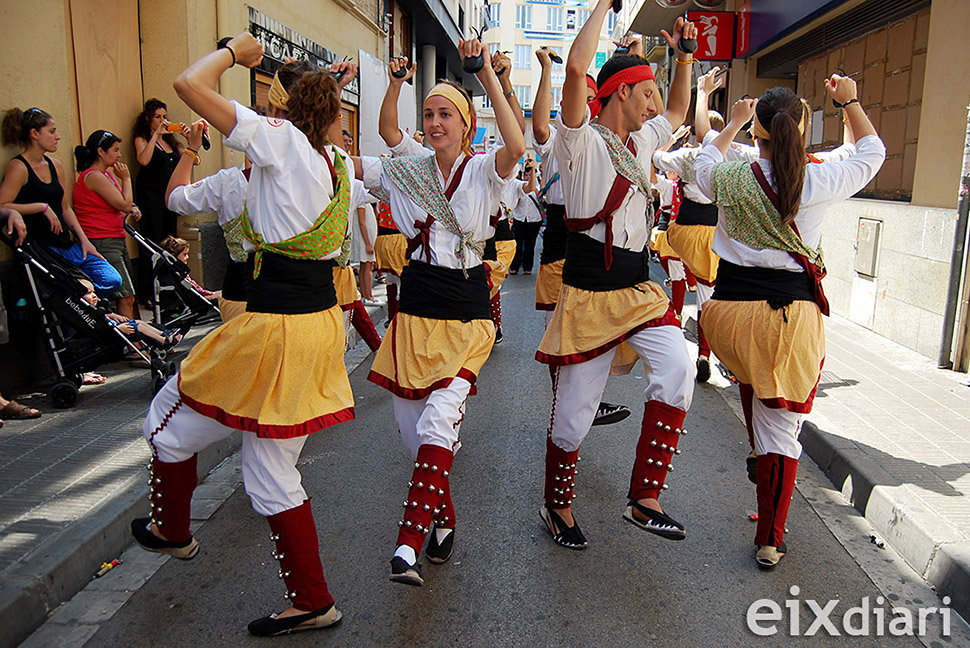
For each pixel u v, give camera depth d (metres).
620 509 4.08
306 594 2.88
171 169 7.86
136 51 7.87
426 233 3.25
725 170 3.33
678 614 3.12
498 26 44.94
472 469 4.60
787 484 3.40
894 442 4.64
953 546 3.34
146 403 5.34
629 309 3.34
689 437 5.20
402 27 19.59
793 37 11.41
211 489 4.27
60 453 4.36
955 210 6.50
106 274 5.96
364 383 6.47
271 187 2.64
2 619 2.79
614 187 3.29
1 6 5.45
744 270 3.38
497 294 7.74
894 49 8.34
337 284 5.86
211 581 3.34
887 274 7.66
